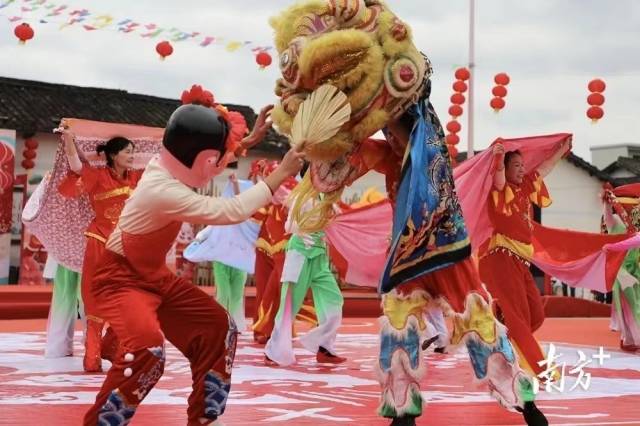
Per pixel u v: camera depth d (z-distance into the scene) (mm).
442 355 8195
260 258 8656
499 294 5922
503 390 4074
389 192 4309
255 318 8758
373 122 3955
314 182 4207
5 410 4648
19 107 18438
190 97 3930
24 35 7332
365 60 3893
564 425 4527
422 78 4031
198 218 3559
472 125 13188
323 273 7258
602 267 7578
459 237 4125
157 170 3613
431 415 4816
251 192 3654
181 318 3693
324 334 7152
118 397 3426
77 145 6258
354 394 5488
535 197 6250
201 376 3689
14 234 17688
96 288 3635
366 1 4098
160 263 3658
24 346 8344
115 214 6238
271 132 20094
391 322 4074
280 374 6520
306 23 4051
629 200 9742
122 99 20859
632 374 6957
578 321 14039
